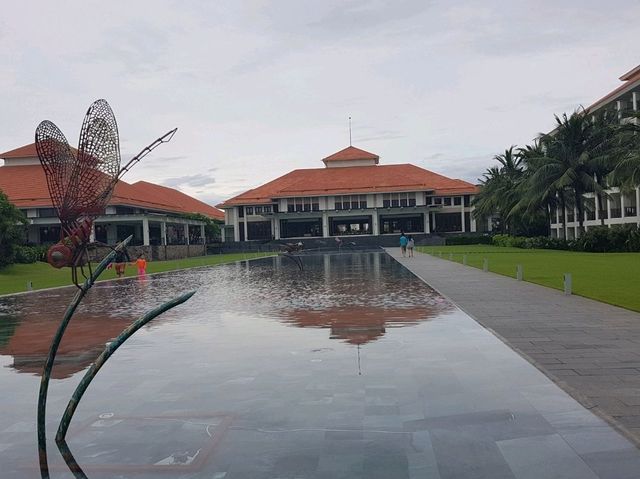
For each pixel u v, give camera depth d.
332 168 80.44
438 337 8.47
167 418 5.03
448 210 73.44
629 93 43.44
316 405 5.25
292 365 6.91
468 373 6.25
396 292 15.48
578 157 42.56
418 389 5.67
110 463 4.10
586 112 42.25
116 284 22.77
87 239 4.25
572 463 3.83
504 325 9.43
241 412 5.11
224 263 39.97
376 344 8.06
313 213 72.38
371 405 5.20
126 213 55.44
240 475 3.81
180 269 33.19
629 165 32.28
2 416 5.33
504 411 4.91
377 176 75.56
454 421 4.70
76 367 7.45
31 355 8.39
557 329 8.95
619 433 4.34
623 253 37.59
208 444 4.39
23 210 52.97
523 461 3.88
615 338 8.09
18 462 4.19
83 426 4.93
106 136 4.28
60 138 4.35
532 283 17.00
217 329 9.96
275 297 15.30
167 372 6.79
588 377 5.95
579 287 15.29
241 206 76.19
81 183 4.19
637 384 5.64
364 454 4.09
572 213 56.03
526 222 56.34
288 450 4.21
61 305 15.88
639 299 12.43
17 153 59.50
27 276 32.44
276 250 68.69
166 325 10.63
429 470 3.78
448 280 18.80
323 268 29.14
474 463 3.87
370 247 65.31
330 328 9.63
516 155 50.88
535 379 5.94
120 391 6.00
